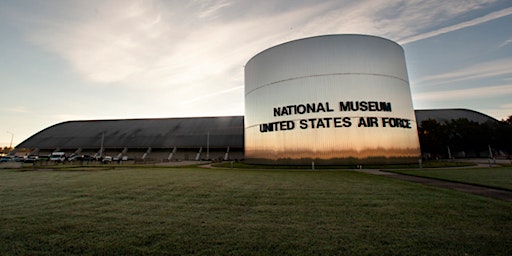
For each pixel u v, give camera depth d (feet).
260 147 108.78
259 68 112.88
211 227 18.75
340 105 92.32
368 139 89.66
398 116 95.76
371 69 95.35
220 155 219.82
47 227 18.85
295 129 96.68
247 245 15.17
